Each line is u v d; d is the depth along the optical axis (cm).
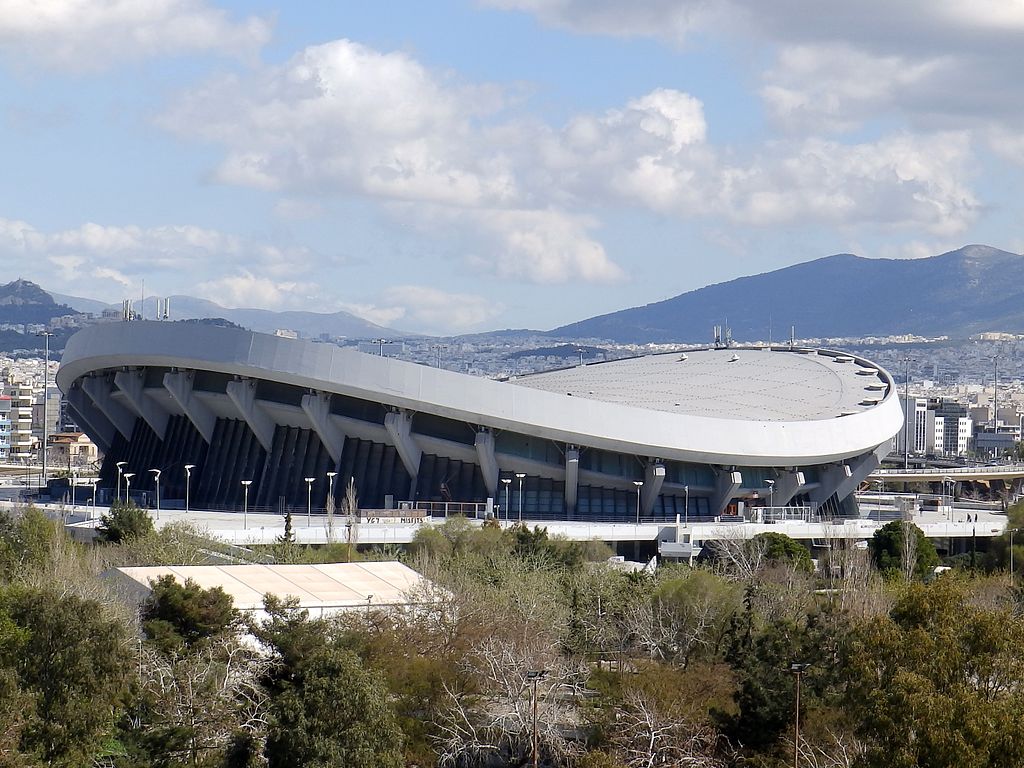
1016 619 15388
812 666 17300
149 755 15475
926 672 14062
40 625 16012
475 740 17012
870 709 14150
